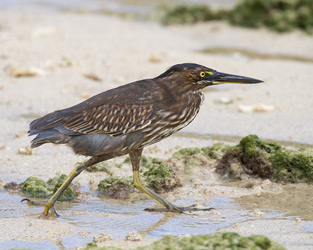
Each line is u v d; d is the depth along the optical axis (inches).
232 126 640.4
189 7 1259.2
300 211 421.4
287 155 489.7
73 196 452.8
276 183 486.3
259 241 311.7
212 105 718.5
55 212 412.8
